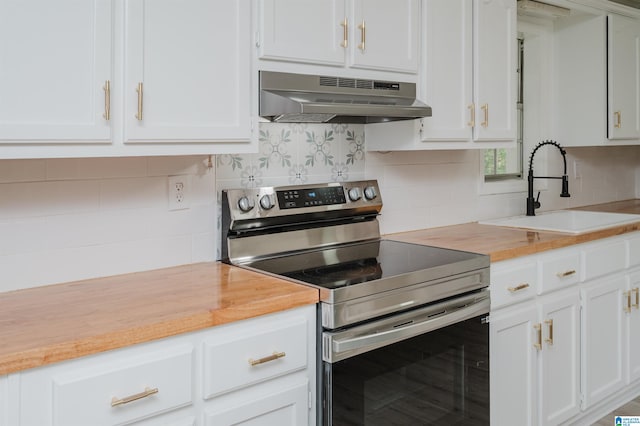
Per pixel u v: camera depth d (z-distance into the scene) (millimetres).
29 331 1297
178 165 1991
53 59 1418
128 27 1537
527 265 2338
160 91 1607
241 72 1777
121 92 1539
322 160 2387
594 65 3316
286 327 1590
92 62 1478
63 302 1544
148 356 1349
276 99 1801
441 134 2377
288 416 1609
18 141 1377
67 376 1234
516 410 2322
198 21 1673
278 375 1579
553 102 3502
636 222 2906
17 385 1175
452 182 2924
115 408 1292
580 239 2553
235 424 1494
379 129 2473
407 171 2711
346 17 2035
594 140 3340
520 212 3318
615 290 2824
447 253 2168
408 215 2727
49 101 1417
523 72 3389
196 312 1429
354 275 1825
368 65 2102
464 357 2027
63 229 1760
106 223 1844
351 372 1681
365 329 1712
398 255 2146
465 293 2070
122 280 1798
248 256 2086
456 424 2004
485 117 2539
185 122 1662
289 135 2275
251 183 2184
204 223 2072
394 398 1801
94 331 1293
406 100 2201
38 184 1707
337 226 2352
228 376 1476
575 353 2600
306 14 1925
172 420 1395
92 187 1810
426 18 2293
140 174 1908
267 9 1821
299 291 1631
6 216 1656
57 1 1417
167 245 1983
